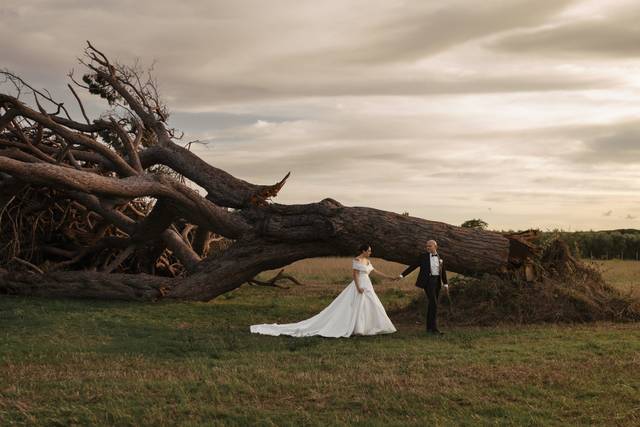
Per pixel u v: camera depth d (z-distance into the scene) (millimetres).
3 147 21641
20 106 19859
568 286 15641
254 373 8781
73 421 6590
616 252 41531
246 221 19391
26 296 19688
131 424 6508
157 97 24609
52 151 22641
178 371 9141
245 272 18781
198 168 21078
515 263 16656
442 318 15094
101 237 22281
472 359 9773
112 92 25359
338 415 6816
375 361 9836
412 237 16797
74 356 10242
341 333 12562
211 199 20516
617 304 15133
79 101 22719
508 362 9516
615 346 10812
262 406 7234
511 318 14703
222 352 10750
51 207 22844
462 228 17156
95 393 7723
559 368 9000
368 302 12789
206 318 15680
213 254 19578
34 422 6539
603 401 7262
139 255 23469
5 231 22500
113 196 17750
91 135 22703
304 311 17312
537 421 6504
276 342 11914
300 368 9312
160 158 22078
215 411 6871
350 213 17312
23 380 8461
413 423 6445
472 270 16703
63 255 22688
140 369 9336
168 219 19750
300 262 41781
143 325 14117
